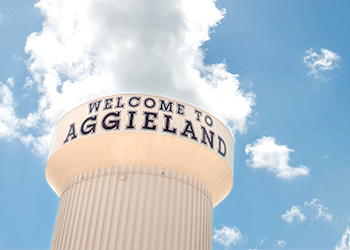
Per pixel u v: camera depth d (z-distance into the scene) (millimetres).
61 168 24000
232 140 26281
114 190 21734
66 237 21453
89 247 20500
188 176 23156
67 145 23188
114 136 22250
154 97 23328
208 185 24328
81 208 21844
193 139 22875
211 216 24328
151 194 21656
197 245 21797
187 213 22094
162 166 22625
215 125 24641
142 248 20328
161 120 22703
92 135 22516
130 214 21062
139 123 22422
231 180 25812
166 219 21359
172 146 22500
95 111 23344
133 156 22500
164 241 20797
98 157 22734
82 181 22734
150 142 22328
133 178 21984
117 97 23375
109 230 20734
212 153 23469
